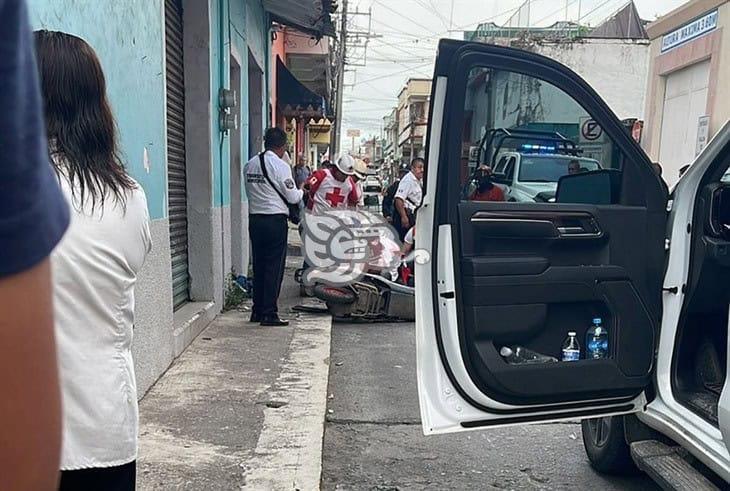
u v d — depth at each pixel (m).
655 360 2.75
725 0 11.45
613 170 2.81
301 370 4.55
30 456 0.64
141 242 1.63
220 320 6.06
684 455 2.67
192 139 5.85
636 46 18.88
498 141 3.03
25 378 0.63
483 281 2.52
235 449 3.25
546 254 2.67
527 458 3.54
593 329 2.72
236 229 8.01
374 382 4.75
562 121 3.13
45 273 0.65
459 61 2.42
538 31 21.12
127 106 3.51
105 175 1.53
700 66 12.61
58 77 1.46
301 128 21.78
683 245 2.74
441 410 2.52
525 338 2.63
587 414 2.72
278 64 13.75
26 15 0.64
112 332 1.54
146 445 3.25
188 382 4.21
